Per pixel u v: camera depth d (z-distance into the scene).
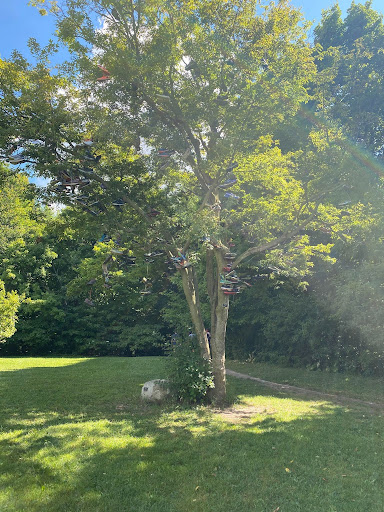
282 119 9.97
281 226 11.12
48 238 31.53
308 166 9.89
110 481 5.23
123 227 10.08
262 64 9.73
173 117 10.30
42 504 4.62
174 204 10.44
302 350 20.00
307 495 4.93
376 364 16.39
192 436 7.23
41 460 5.89
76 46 9.18
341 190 9.73
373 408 10.34
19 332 31.41
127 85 9.32
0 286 20.39
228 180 10.29
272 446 6.73
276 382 15.24
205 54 9.20
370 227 11.70
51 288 33.97
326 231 11.63
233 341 24.53
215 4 9.37
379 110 15.88
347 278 14.89
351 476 5.52
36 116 8.93
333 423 8.39
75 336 33.00
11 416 8.70
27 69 9.19
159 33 8.99
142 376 15.27
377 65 17.02
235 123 9.65
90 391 11.91
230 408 9.84
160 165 9.75
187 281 10.62
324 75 10.66
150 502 4.73
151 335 31.34
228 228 11.38
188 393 10.03
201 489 5.06
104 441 6.83
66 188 9.41
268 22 9.43
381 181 9.73
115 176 9.96
